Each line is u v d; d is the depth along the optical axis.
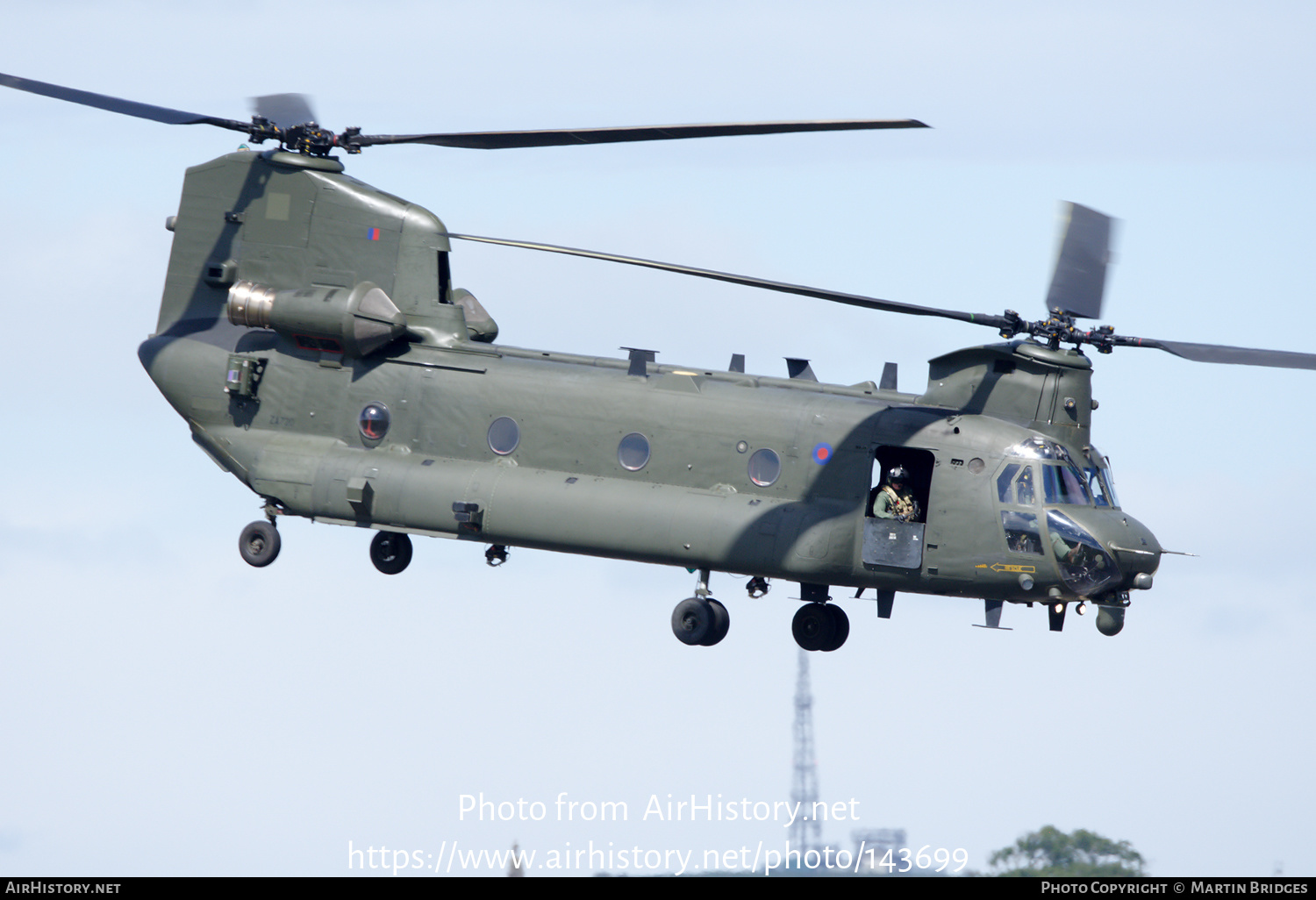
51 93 111.81
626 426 107.31
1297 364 97.94
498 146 111.19
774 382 108.44
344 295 111.50
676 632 108.50
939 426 102.12
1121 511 103.00
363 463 111.25
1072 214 105.69
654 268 98.62
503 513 107.81
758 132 101.25
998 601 102.75
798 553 102.38
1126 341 101.19
